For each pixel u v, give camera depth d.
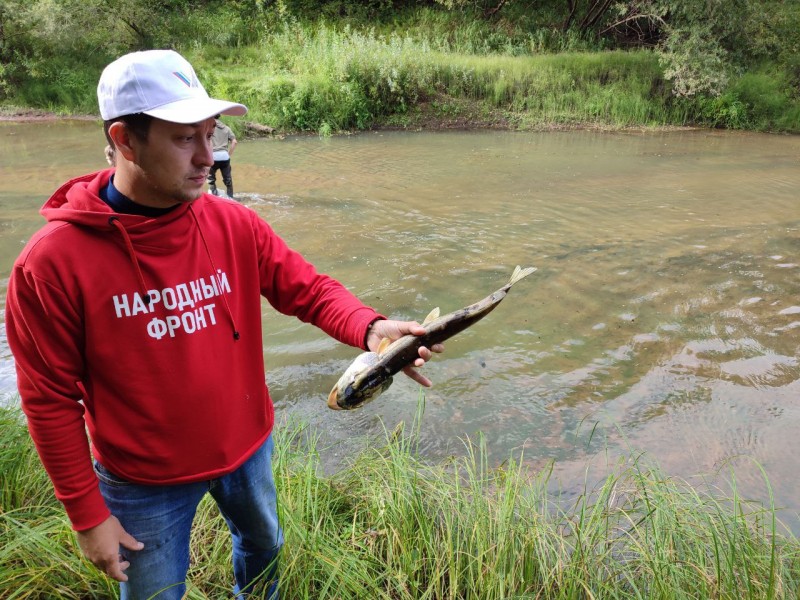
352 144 13.95
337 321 2.06
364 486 3.24
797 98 16.55
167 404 1.78
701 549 2.72
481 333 5.43
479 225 8.23
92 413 1.79
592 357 5.04
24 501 3.04
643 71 17.05
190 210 1.79
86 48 19.33
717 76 15.48
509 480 3.04
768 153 12.88
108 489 1.86
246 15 22.31
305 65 17.11
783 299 5.99
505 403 4.45
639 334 5.39
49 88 18.00
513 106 16.53
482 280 6.45
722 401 4.47
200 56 19.31
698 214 8.67
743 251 7.21
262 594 2.34
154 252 1.70
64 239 1.62
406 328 1.92
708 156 12.57
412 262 6.92
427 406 4.42
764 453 3.93
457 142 14.08
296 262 2.11
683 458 3.88
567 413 4.34
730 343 5.23
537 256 7.11
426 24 22.08
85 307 1.65
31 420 1.69
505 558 2.68
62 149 12.88
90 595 2.60
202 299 1.81
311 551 2.65
